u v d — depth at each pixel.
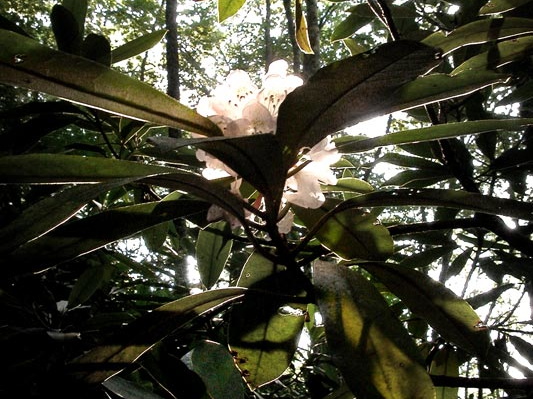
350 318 0.42
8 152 0.69
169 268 1.17
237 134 0.40
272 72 0.48
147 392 0.50
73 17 0.65
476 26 0.59
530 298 0.89
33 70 0.33
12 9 3.14
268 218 0.41
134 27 3.67
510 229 0.60
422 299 0.50
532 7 0.70
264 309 0.53
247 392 0.73
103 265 0.77
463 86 0.43
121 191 0.95
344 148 0.47
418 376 0.40
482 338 0.50
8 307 0.62
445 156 0.66
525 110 0.87
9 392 0.48
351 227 0.54
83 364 0.46
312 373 0.90
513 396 0.69
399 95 0.43
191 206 0.45
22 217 0.36
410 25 1.01
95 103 0.37
